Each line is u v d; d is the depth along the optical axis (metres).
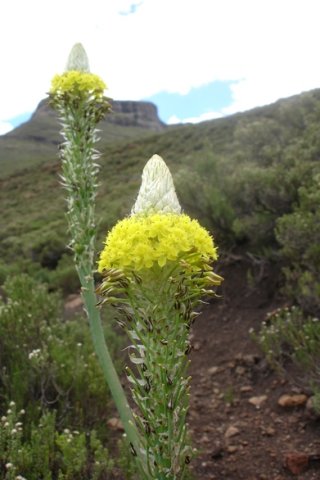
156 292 0.18
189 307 0.18
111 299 0.18
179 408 0.19
